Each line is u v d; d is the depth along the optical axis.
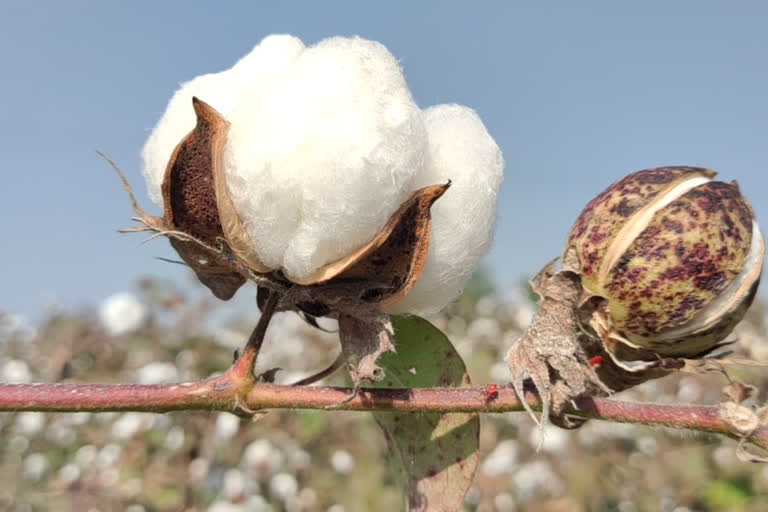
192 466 0.61
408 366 0.26
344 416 0.68
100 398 0.22
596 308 0.24
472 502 0.61
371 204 0.21
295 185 0.21
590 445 0.61
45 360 0.74
